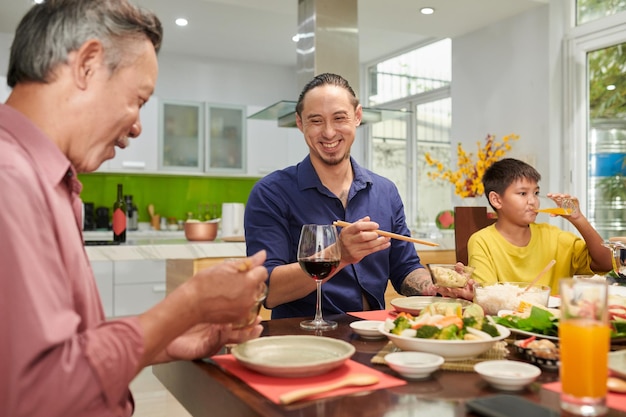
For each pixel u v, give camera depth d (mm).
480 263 2092
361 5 3730
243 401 770
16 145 746
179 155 5293
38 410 645
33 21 804
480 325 986
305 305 1688
